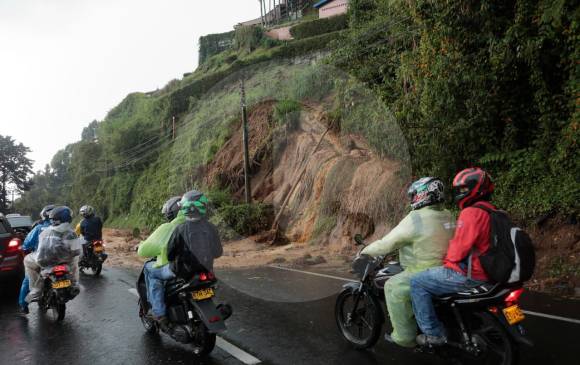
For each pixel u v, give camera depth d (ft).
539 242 28.14
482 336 11.57
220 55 119.55
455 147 33.76
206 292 14.16
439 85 33.76
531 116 32.83
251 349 14.88
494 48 31.40
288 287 21.94
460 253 11.09
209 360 14.06
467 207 11.35
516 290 10.92
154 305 15.15
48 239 19.38
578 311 18.58
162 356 14.60
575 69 28.99
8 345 16.29
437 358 13.52
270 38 92.43
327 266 23.86
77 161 164.96
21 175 273.13
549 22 28.78
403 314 12.77
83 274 32.53
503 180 33.01
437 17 34.58
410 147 35.24
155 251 14.87
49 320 19.74
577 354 13.52
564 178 29.94
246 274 25.09
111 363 14.14
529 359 13.21
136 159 113.50
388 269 13.80
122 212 114.42
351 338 15.06
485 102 32.27
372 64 46.44
